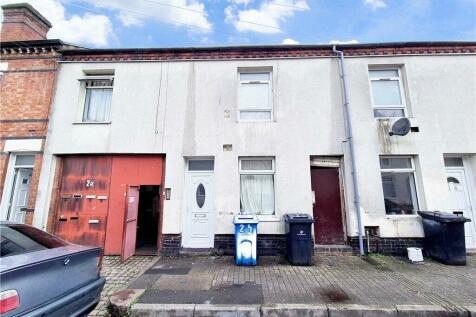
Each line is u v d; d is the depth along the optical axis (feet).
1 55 24.73
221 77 23.90
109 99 24.84
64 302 8.62
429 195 21.12
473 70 23.29
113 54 24.58
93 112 24.67
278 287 14.16
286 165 22.07
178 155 22.52
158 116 23.22
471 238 21.40
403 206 22.02
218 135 22.74
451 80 23.08
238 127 22.82
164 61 24.29
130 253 20.71
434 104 22.66
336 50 23.98
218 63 24.18
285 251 20.76
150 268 17.76
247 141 22.56
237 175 22.09
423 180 21.38
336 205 22.39
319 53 24.08
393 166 22.57
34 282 7.87
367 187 21.50
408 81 23.25
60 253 9.30
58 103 23.66
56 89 23.94
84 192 22.59
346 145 22.27
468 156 22.62
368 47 23.90
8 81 24.22
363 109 22.82
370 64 23.85
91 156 23.12
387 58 23.80
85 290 9.77
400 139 22.11
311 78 23.62
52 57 24.57
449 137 22.06
